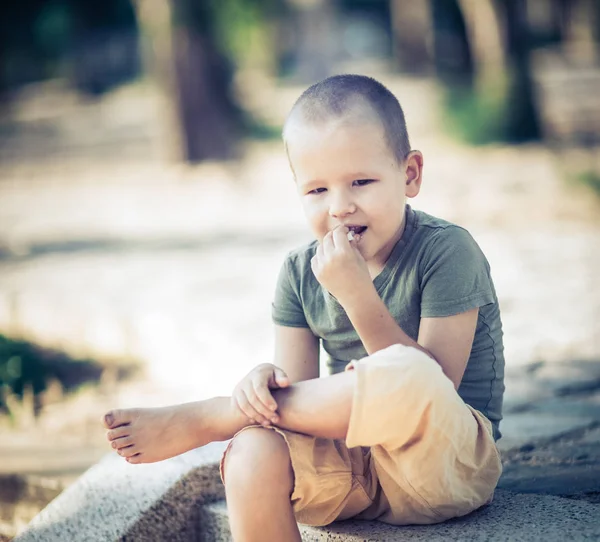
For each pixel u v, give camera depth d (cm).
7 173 1797
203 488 280
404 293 251
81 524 268
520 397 426
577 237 873
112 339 631
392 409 208
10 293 820
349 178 238
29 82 3784
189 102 1708
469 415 224
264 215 1195
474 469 232
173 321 683
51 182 1661
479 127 1648
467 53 2009
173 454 241
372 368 208
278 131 2103
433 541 225
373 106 241
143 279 855
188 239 1064
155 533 270
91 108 3088
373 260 256
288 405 220
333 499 234
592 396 419
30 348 580
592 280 692
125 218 1251
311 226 249
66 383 549
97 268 927
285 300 275
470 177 1311
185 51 1689
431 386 209
